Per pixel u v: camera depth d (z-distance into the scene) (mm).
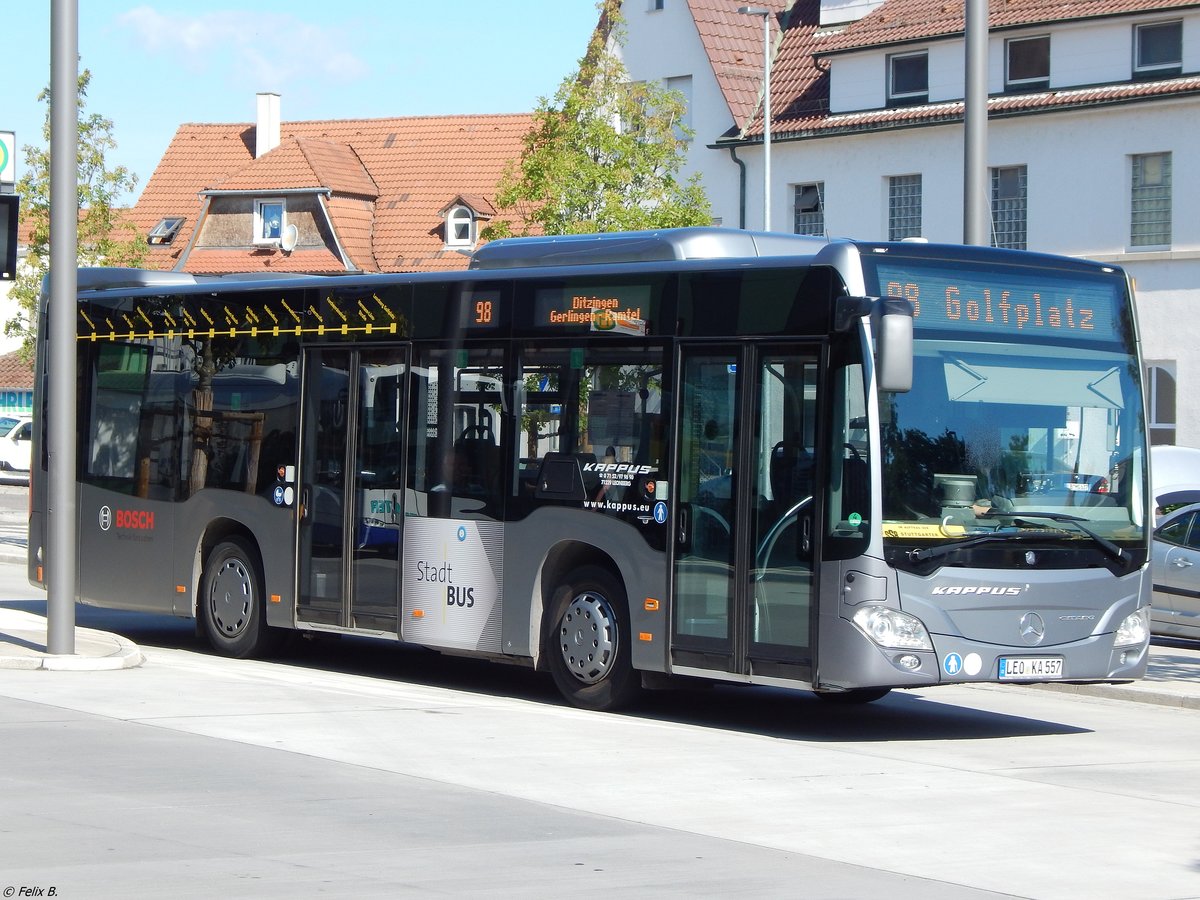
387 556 15156
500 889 7582
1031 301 12852
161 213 63938
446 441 14750
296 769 10453
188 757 10750
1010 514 12492
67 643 15133
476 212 57062
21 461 54531
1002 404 12594
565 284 13977
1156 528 21609
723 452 12859
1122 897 7902
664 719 13680
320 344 15836
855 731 13430
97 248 41312
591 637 13742
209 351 16938
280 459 16141
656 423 13273
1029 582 12461
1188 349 35562
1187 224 35562
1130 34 36469
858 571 12023
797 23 46281
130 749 10984
